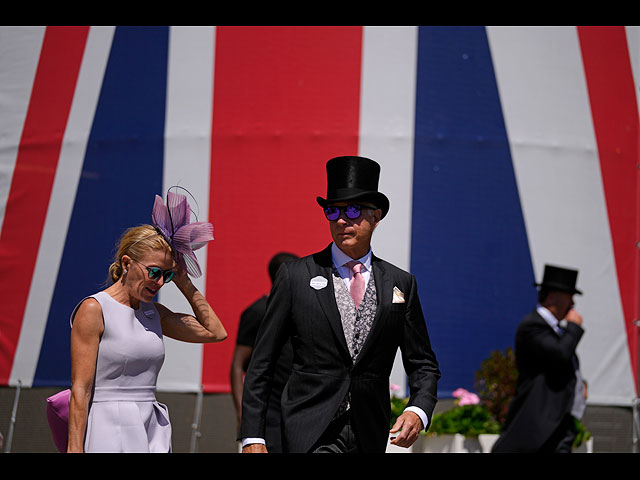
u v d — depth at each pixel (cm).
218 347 2439
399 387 2370
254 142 2480
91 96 2606
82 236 2548
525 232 2503
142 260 1070
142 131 2544
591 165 2581
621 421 2531
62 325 2538
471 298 2452
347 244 1101
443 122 2492
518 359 2095
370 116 2469
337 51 2494
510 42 2559
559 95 2580
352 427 1062
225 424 2414
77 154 2589
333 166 1133
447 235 2458
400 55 2494
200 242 1138
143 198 2514
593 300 2547
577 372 2112
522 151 2525
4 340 2583
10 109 2675
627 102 2655
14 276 2597
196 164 2498
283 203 2452
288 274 1106
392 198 2444
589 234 2558
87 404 1029
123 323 1066
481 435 2139
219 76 2520
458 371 2419
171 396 2445
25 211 2611
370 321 1083
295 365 1088
